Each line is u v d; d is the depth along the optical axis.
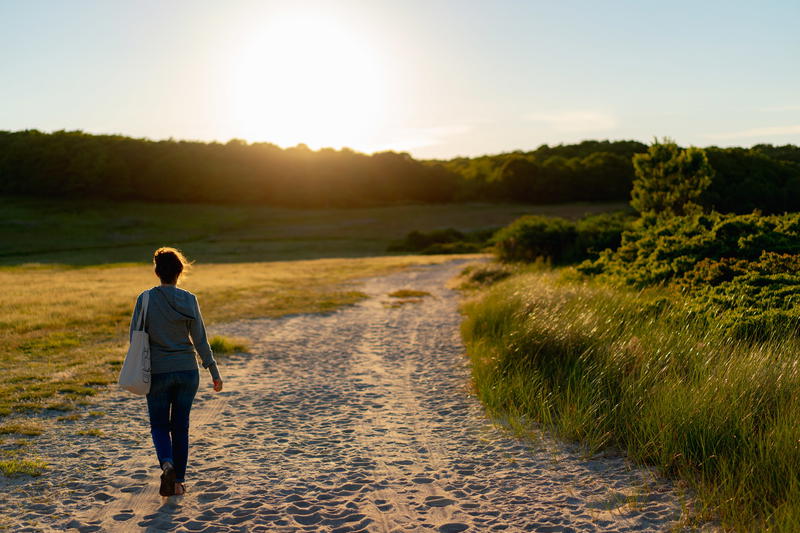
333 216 98.94
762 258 9.92
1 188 96.75
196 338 3.95
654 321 7.61
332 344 10.82
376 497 3.89
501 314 10.36
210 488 4.09
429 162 197.12
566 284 13.59
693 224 12.49
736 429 4.14
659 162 27.28
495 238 28.81
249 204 109.62
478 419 5.83
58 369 8.13
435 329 12.30
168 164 108.81
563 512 3.53
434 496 3.88
